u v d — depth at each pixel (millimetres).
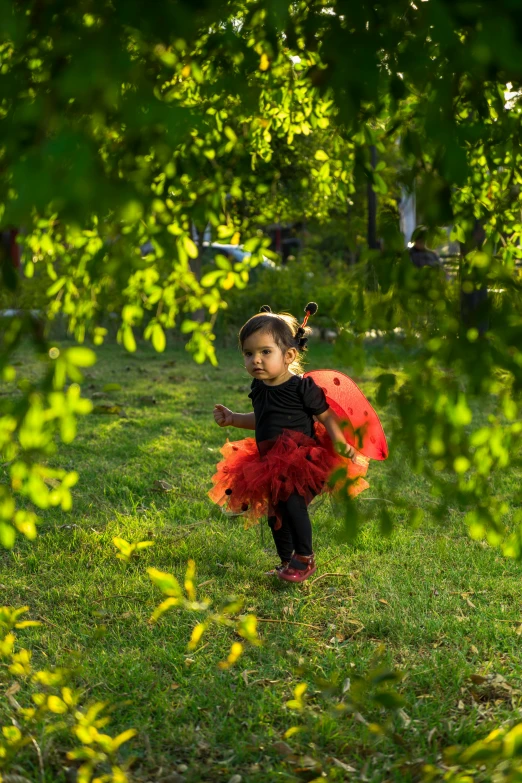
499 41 1163
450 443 1694
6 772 2064
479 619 3254
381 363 1747
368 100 1356
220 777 2201
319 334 13836
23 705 2543
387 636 3129
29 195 1067
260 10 1635
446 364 1611
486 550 4078
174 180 1842
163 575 1898
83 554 3934
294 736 2381
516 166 2574
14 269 1422
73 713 2029
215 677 2791
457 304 1660
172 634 3115
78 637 3080
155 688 2693
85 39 1213
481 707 2562
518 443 1896
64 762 2213
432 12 1226
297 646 3029
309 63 2420
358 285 1742
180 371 10328
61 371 1399
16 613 2227
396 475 1817
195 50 1811
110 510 4664
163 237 1645
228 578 3701
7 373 1454
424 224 1586
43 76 1426
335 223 16531
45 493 1727
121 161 1505
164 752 2328
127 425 6879
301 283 14109
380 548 4102
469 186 2516
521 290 1642
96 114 1304
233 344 13141
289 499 3557
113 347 12828
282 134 3166
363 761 2238
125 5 1221
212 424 6883
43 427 1553
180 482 5215
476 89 1643
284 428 3627
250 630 1977
